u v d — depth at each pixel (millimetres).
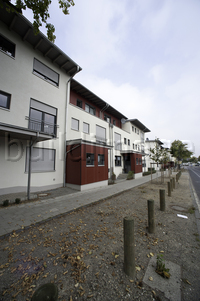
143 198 7289
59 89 10156
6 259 2676
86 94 13453
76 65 10141
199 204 6359
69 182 9656
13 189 7223
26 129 6133
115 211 5309
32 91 8328
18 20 7184
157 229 3852
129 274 2238
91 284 2102
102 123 15141
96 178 10312
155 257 2717
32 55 8484
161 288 2035
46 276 2250
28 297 1895
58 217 4750
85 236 3492
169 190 7746
